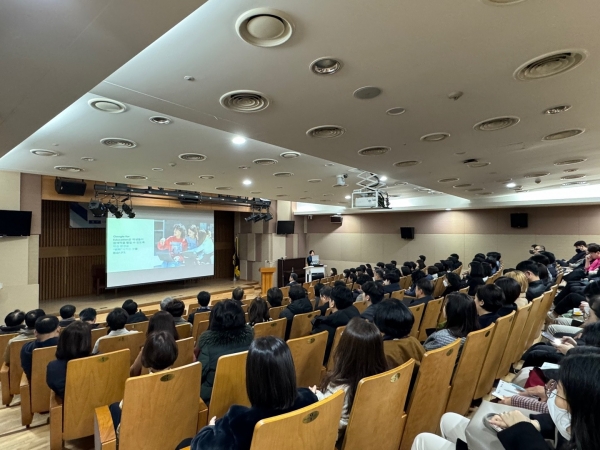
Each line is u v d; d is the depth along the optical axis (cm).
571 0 158
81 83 218
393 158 463
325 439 129
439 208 1120
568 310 386
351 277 783
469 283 523
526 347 350
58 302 980
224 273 1523
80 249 1089
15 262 743
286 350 128
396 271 611
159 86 245
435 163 497
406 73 230
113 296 1071
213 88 249
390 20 174
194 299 1105
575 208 977
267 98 266
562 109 294
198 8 164
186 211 1216
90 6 147
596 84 246
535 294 365
